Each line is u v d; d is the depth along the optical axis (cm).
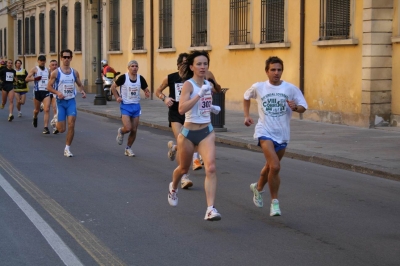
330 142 1387
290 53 1919
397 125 1641
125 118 1213
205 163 718
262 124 747
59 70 1227
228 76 2233
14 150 1305
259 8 2039
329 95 1778
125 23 3034
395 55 1633
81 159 1202
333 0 1744
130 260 585
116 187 934
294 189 939
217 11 2272
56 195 870
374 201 862
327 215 777
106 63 2870
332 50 1756
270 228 711
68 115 1231
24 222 718
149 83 2817
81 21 3575
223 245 639
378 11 1622
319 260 593
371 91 1636
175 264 575
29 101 2961
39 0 4409
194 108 720
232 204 834
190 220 743
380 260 596
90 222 725
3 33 5525
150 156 1252
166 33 2684
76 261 579
